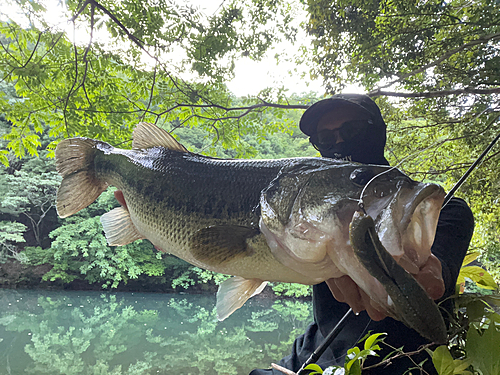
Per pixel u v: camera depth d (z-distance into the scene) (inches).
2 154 169.0
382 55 125.6
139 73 157.0
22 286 725.3
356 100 58.7
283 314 610.5
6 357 346.0
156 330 475.8
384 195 37.9
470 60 122.0
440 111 135.1
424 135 162.6
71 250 738.2
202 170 56.8
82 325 487.5
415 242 33.4
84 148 72.1
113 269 708.7
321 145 60.6
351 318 50.8
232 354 377.1
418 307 26.8
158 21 139.8
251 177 51.8
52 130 167.0
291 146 958.4
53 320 509.4
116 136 168.4
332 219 41.0
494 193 163.2
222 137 203.8
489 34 113.0
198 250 51.9
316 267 42.9
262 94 185.2
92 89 159.6
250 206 50.1
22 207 800.3
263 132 213.6
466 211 47.6
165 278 782.5
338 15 128.2
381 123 59.6
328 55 135.2
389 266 27.2
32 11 131.2
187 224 55.2
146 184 61.3
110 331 462.0
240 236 49.3
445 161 167.0
